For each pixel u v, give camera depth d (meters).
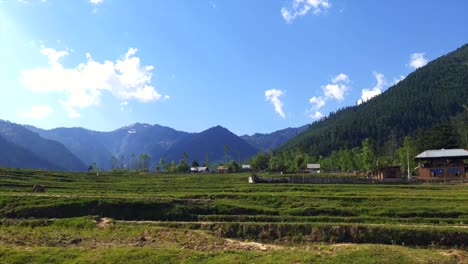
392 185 106.00
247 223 58.00
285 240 54.16
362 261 39.09
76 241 48.09
